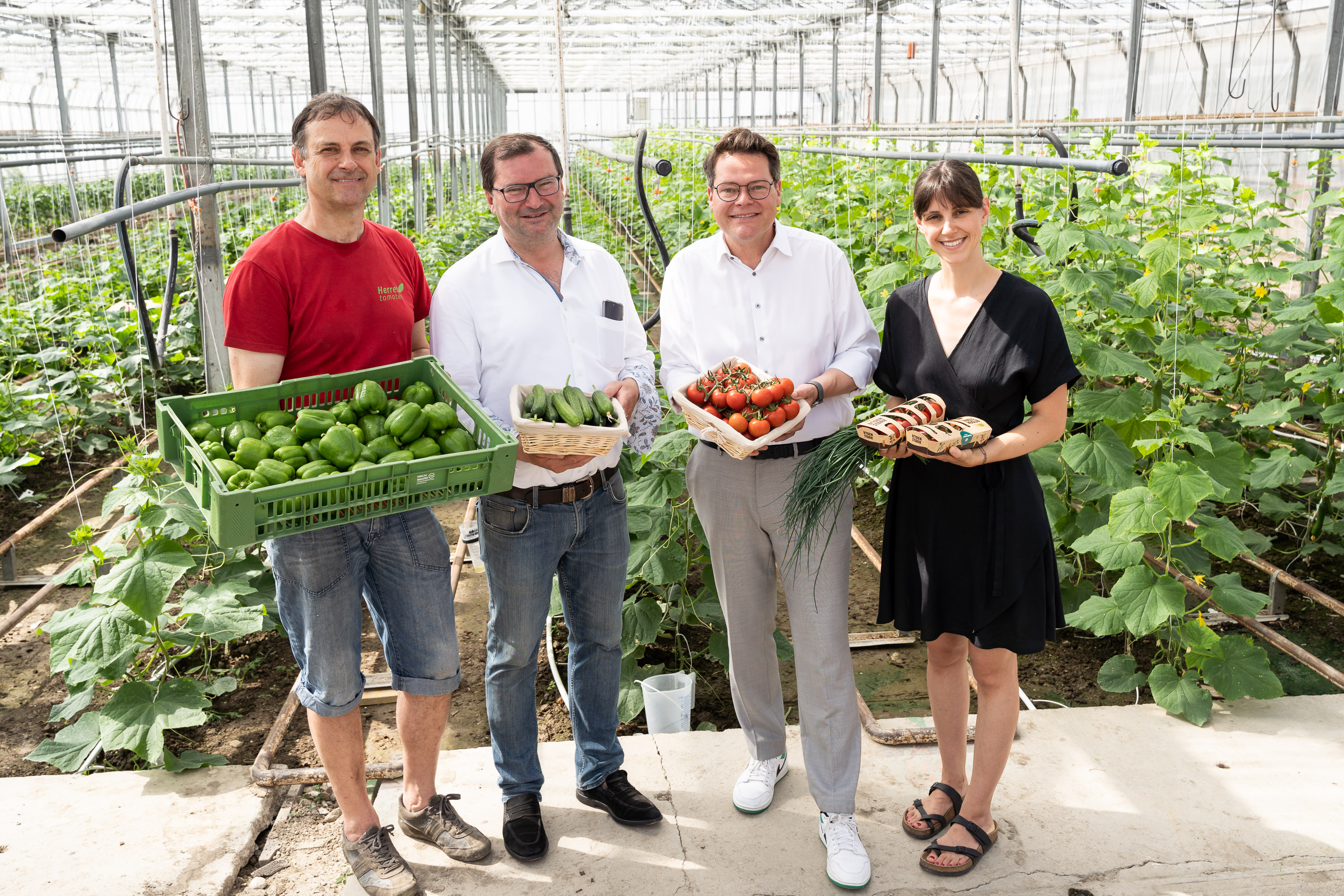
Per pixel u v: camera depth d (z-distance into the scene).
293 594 2.71
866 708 3.74
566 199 3.15
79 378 7.68
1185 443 4.05
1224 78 14.92
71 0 14.99
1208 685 3.93
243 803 3.29
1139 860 2.95
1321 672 4.07
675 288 3.15
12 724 4.16
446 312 2.87
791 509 2.87
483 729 4.08
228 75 30.47
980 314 2.80
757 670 3.17
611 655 3.12
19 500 6.53
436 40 23.28
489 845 3.00
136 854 3.02
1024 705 4.07
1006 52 23.23
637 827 3.13
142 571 3.62
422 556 2.82
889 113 33.03
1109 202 5.43
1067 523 4.76
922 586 2.92
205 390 8.80
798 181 11.79
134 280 5.04
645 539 4.39
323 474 2.42
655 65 32.94
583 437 2.65
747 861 2.97
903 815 3.16
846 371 3.00
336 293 2.78
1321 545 5.29
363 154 2.69
